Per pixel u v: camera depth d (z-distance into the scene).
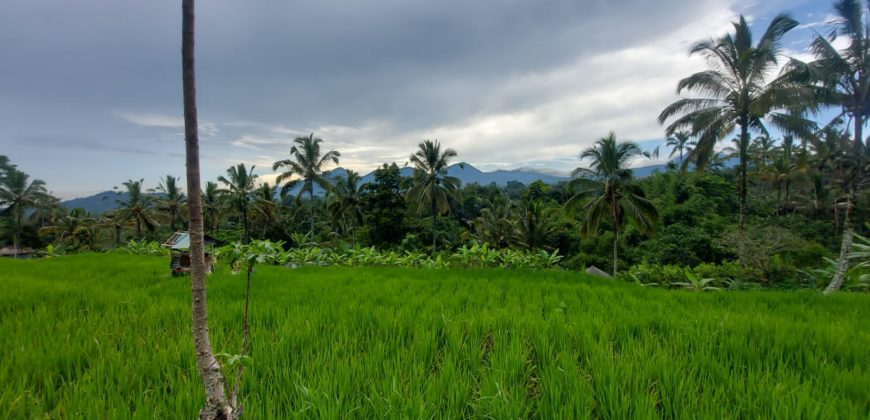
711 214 34.41
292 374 3.38
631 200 21.05
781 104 14.40
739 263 18.12
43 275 10.41
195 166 1.90
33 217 47.34
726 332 4.79
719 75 16.31
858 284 11.52
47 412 2.88
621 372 3.44
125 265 12.97
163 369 3.55
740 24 15.89
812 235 29.16
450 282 8.95
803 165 34.31
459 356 4.00
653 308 6.52
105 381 3.39
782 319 5.45
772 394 3.00
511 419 2.75
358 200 37.50
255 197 37.16
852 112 12.55
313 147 33.19
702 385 3.37
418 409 2.81
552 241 35.22
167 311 5.59
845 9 11.72
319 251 15.61
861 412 2.85
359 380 3.37
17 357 3.64
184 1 1.86
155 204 45.03
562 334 4.45
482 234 35.69
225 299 6.76
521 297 7.32
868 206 26.19
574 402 2.97
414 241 33.22
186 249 9.95
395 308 6.02
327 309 5.68
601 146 21.00
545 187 47.91
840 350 4.12
